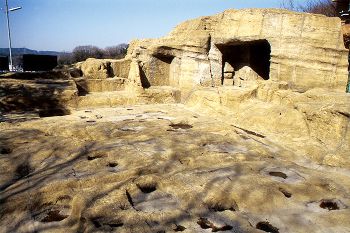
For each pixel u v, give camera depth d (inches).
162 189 282.2
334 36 497.0
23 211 243.9
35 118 515.8
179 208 248.7
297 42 527.8
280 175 310.0
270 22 555.2
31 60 985.5
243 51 668.1
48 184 274.5
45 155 343.6
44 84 661.3
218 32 653.3
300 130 414.0
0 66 1023.6
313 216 242.5
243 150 378.3
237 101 530.6
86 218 227.6
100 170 309.6
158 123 491.8
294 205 257.4
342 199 268.8
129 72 772.6
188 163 335.0
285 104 467.5
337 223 232.8
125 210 240.4
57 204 259.6
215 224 228.8
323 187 289.7
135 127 466.3
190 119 519.8
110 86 732.0
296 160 360.5
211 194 262.5
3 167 311.7
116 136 419.5
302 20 522.9
